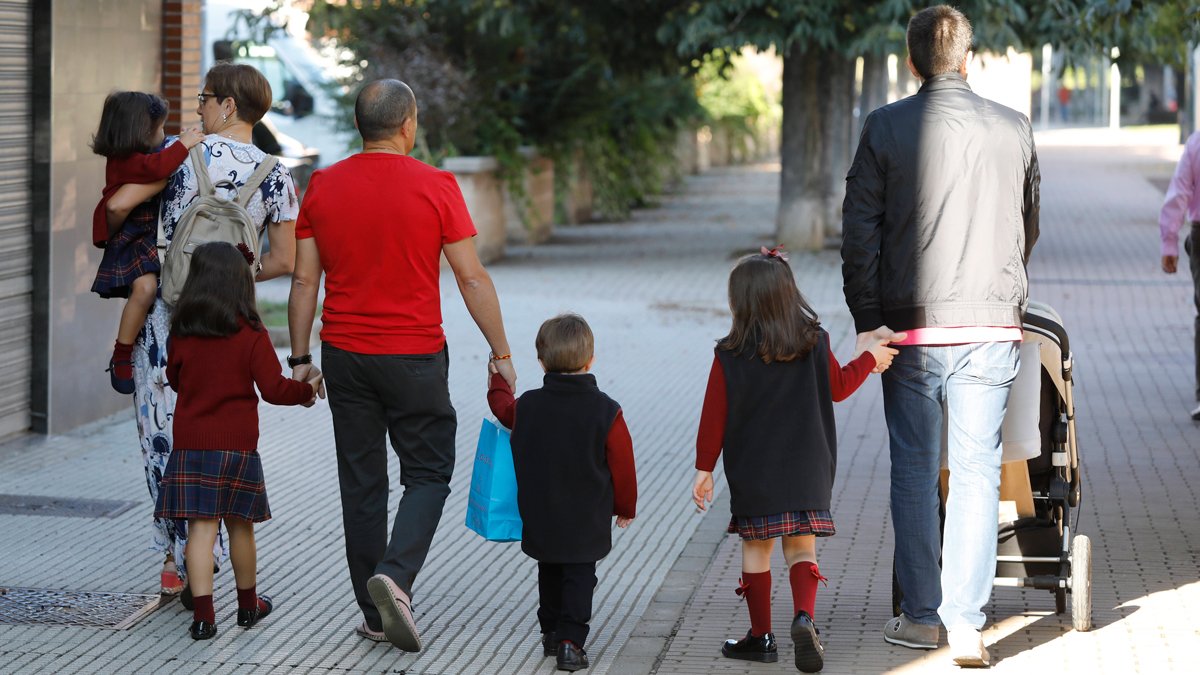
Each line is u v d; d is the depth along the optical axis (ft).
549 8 85.15
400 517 23.21
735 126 183.42
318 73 93.40
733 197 134.72
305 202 23.56
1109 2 44.16
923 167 21.85
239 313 23.56
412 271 23.15
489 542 30.55
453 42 87.56
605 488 22.80
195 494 23.48
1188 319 61.87
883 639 23.97
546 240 97.71
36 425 39.37
